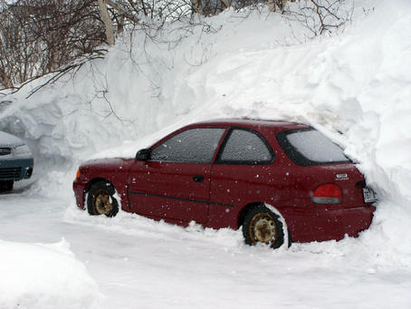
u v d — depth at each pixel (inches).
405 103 242.1
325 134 257.9
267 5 573.3
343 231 221.8
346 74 289.1
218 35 509.7
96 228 286.7
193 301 160.1
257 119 273.4
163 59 487.8
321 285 184.1
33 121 534.3
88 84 518.0
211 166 256.8
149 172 279.3
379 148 235.1
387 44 275.3
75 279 103.5
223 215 249.9
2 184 477.4
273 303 161.5
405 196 221.1
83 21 576.1
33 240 257.9
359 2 493.4
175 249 238.8
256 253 231.6
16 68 765.3
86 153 495.8
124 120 483.5
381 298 168.1
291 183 229.9
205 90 413.4
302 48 395.2
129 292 164.6
